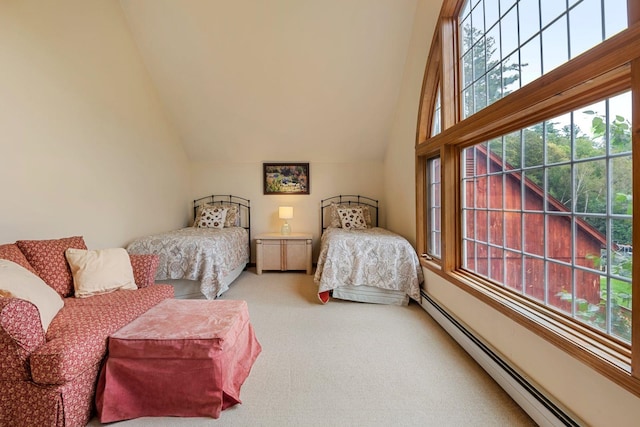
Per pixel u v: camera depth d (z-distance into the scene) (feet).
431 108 10.50
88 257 7.36
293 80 12.79
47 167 7.88
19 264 6.06
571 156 4.86
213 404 5.14
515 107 5.36
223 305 6.82
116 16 10.53
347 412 5.22
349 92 13.33
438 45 9.00
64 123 8.41
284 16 10.72
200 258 10.61
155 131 13.32
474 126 6.79
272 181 17.03
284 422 4.99
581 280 4.70
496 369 6.00
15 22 7.01
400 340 7.96
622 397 3.55
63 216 8.38
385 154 16.56
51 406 4.49
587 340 4.25
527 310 5.47
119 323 5.69
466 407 5.33
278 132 15.33
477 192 7.79
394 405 5.40
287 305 10.73
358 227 15.17
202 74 12.64
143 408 5.18
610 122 4.20
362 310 10.23
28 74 7.34
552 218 5.29
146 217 12.58
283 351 7.37
